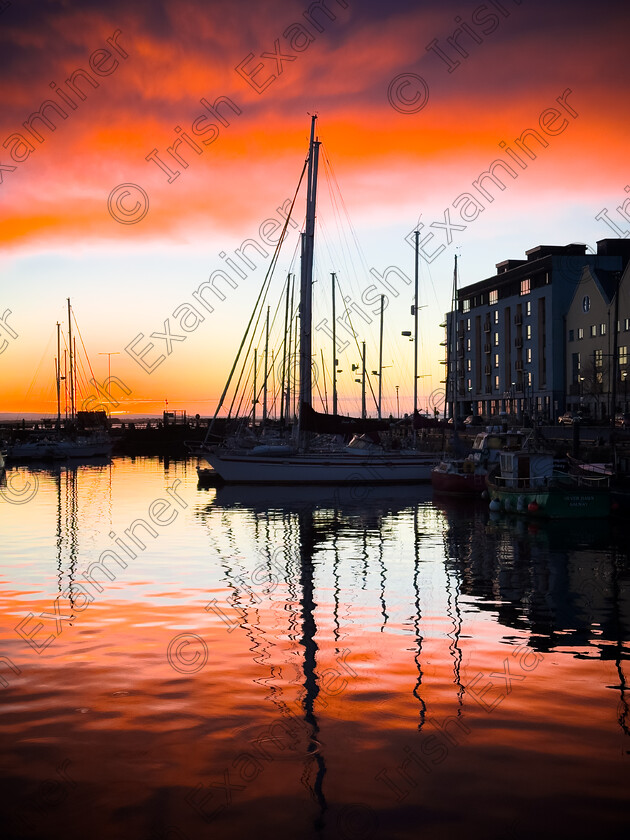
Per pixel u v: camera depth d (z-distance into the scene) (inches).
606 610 703.7
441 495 1847.9
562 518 1354.6
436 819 327.6
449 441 2455.7
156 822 326.0
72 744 400.8
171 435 4338.1
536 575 876.0
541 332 3619.6
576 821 325.4
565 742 402.6
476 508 1596.9
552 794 347.9
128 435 4298.7
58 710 447.8
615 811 333.1
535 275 3690.9
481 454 1829.5
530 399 3678.6
